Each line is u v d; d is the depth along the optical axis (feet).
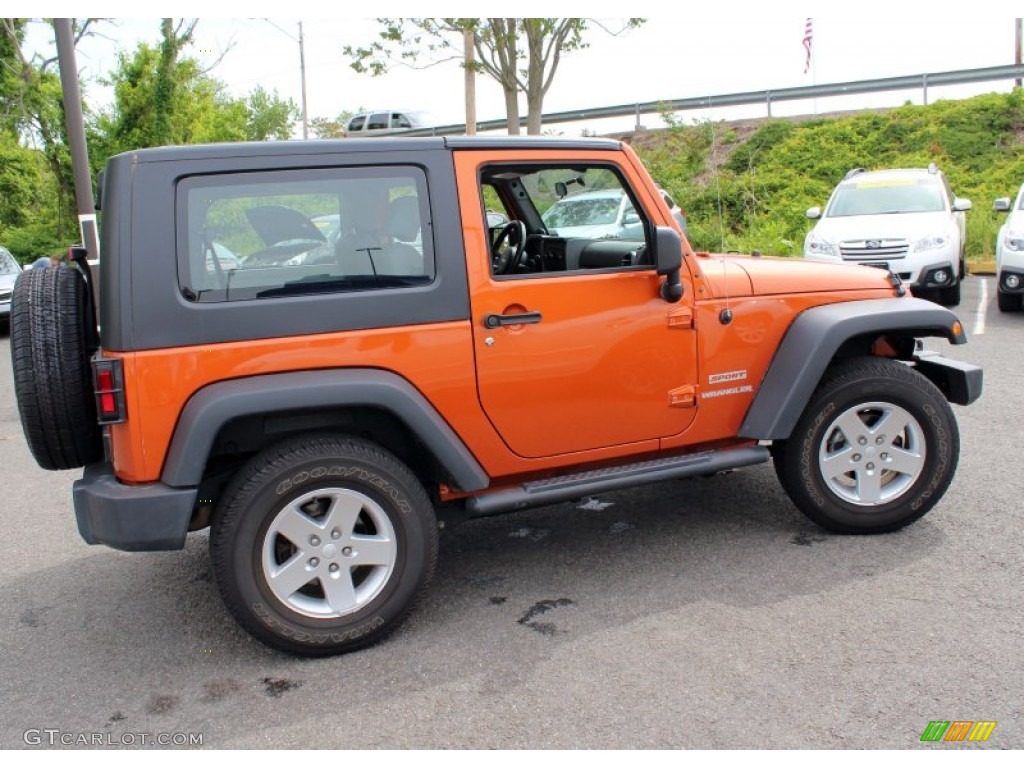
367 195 11.46
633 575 13.30
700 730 9.34
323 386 10.92
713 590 12.60
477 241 11.89
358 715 10.06
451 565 14.15
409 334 11.50
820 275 14.16
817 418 13.57
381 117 101.65
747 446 14.07
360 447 11.32
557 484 12.69
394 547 11.54
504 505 12.28
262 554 11.00
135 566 14.97
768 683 10.15
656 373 12.99
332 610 11.37
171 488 10.62
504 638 11.64
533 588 13.11
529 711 9.90
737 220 65.26
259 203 11.03
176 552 15.58
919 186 39.65
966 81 75.00
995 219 54.54
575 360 12.41
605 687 10.28
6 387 32.48
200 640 12.19
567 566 13.82
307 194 11.23
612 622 11.87
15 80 74.28
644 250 13.02
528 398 12.25
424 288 11.59
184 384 10.68
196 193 10.80
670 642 11.21
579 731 9.45
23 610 13.38
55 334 11.05
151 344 10.57
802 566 13.19
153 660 11.66
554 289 12.21
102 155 72.18
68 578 14.56
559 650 11.22
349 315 11.28
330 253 11.32
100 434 11.68
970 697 9.68
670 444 13.39
